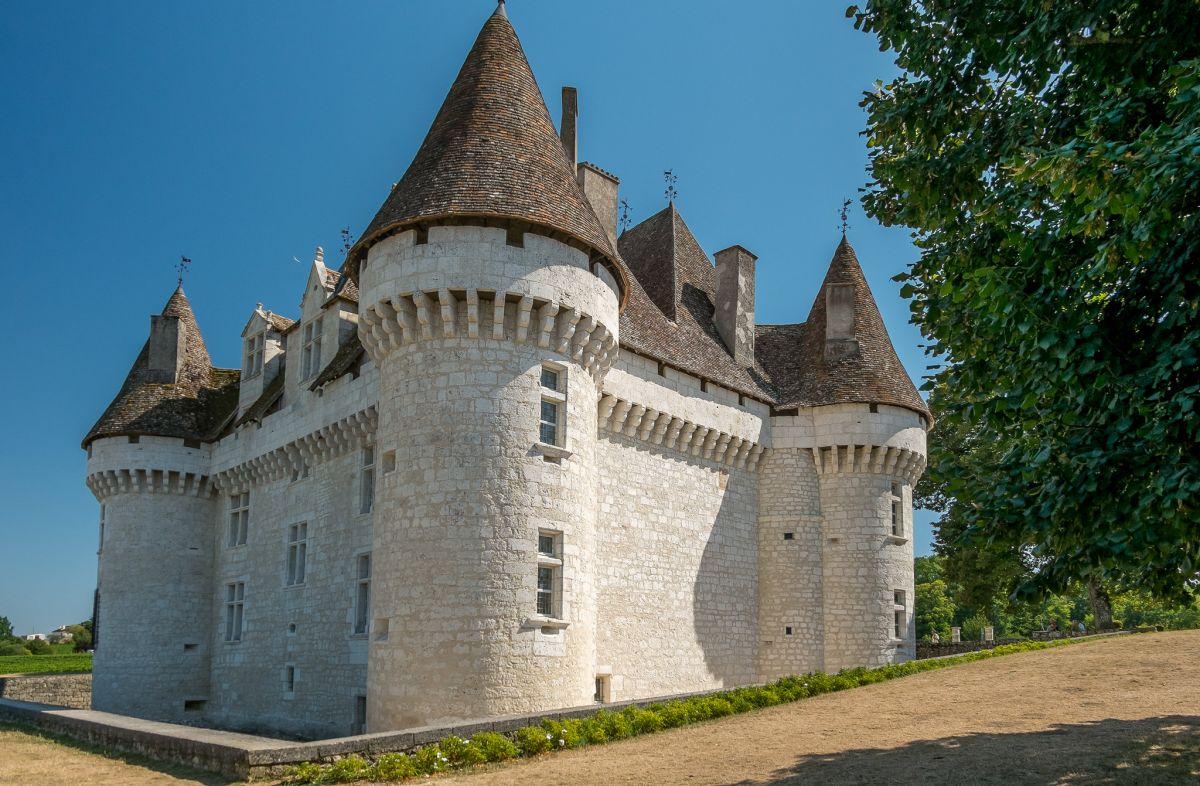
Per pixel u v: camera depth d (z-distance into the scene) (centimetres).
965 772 1270
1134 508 918
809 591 2975
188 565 3472
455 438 1931
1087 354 948
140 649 3328
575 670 1938
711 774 1352
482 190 2019
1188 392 848
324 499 2828
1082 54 1113
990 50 1258
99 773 1522
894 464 3072
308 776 1388
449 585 1855
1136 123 1066
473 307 1973
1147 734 1434
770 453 3122
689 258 3441
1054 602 7806
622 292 2358
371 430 2589
